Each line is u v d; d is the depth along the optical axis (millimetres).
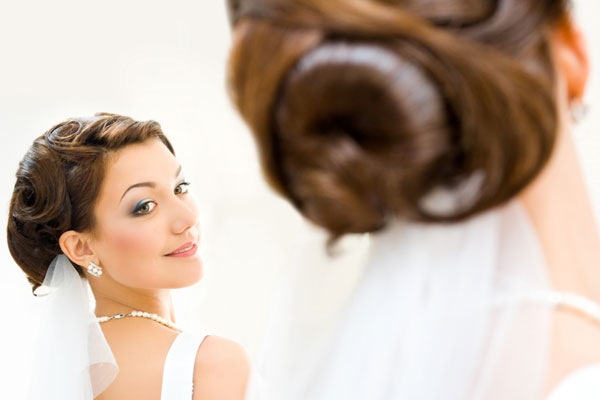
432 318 620
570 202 647
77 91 3283
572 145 651
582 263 641
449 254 628
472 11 548
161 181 1466
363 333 655
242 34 589
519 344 597
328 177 552
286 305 731
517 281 616
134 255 1438
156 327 1483
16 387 2598
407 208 560
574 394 563
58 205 1441
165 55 3355
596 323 606
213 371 1387
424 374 611
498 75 516
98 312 1539
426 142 539
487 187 549
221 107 3359
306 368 704
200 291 3059
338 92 546
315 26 550
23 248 1529
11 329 2684
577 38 609
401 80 534
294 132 568
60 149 1443
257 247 3096
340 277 725
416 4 551
